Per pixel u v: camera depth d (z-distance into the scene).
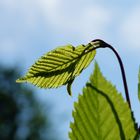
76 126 0.34
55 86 0.43
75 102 0.34
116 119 0.34
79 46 0.42
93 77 0.34
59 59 0.42
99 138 0.34
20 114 10.36
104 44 0.41
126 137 0.34
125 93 0.37
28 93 10.42
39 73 0.42
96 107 0.34
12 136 10.18
